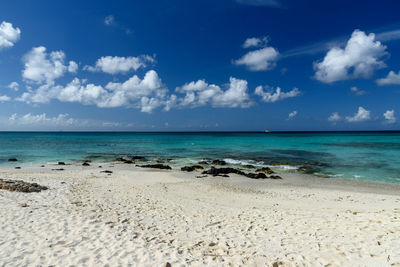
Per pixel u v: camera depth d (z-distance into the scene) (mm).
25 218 8117
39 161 29844
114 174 21984
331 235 7398
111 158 33031
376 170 24219
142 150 43375
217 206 11812
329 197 14594
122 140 77312
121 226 7938
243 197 14438
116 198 12508
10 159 29609
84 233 7145
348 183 19219
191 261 5871
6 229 7184
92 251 6125
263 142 64812
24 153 37562
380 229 7492
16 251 5973
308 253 6359
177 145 55219
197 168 25188
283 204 12664
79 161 30203
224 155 36219
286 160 31047
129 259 5809
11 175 19188
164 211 10438
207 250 6617
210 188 16906
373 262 5703
